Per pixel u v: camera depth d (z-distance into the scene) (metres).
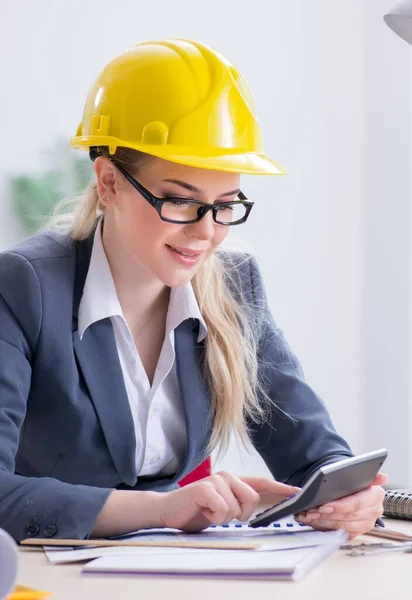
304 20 4.22
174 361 1.63
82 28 3.82
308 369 4.33
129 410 1.56
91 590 1.03
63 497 1.32
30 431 1.58
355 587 1.06
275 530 1.41
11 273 1.55
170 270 1.50
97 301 1.57
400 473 4.38
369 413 4.42
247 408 1.71
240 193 1.56
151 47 1.56
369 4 4.30
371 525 1.42
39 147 3.77
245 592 1.03
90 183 1.66
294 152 4.25
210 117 1.50
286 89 4.21
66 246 1.64
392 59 4.30
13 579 0.91
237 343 1.68
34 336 1.52
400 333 4.37
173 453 1.66
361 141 4.34
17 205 3.73
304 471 1.68
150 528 1.36
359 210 4.36
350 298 4.38
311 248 4.30
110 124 1.53
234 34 4.10
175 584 1.07
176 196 1.46
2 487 1.34
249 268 1.85
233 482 1.35
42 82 3.78
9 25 3.73
